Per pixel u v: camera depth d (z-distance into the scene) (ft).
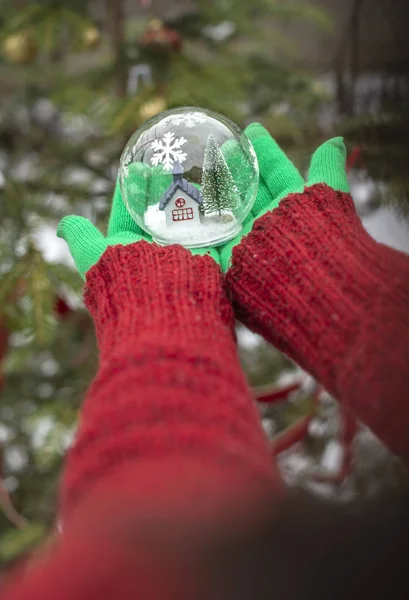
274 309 1.82
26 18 2.84
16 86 3.65
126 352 1.57
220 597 0.97
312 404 2.63
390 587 1.02
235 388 1.55
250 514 1.11
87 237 2.06
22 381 2.87
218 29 3.11
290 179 2.14
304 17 3.11
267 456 1.46
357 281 1.73
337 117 2.88
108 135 2.68
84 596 0.95
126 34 3.26
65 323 2.84
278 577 1.00
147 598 0.94
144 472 1.27
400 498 1.18
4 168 3.00
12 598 1.01
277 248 1.87
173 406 1.46
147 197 2.04
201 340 1.65
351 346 1.65
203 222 2.04
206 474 1.26
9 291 2.41
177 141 2.02
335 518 1.11
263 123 2.83
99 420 1.46
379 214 2.46
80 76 3.05
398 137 2.13
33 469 2.88
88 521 1.16
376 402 1.58
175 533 1.05
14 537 2.58
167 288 1.78
